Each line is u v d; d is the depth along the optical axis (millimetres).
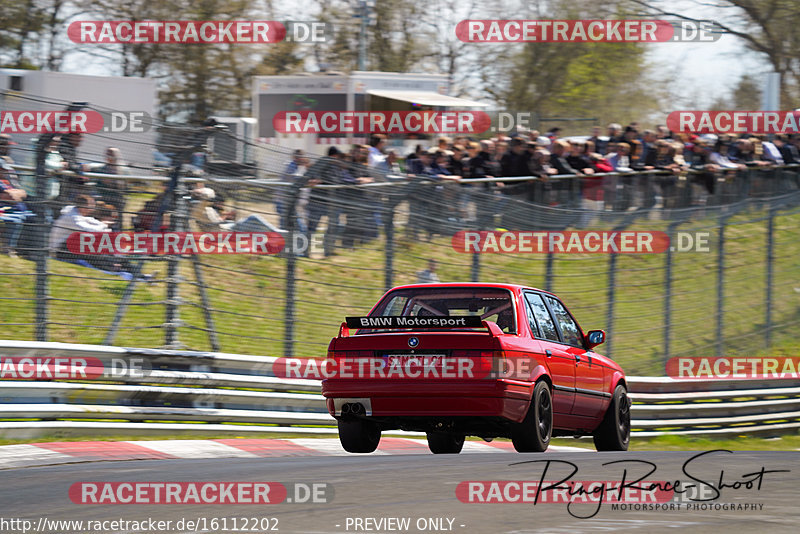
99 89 80188
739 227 71375
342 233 44250
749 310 66938
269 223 41625
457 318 30562
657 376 56719
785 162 81438
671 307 59500
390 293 34062
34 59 127875
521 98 139375
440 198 48156
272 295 42219
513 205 51750
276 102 84062
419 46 143750
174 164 38844
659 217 61375
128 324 38906
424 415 30734
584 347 37125
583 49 136750
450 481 20562
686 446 50750
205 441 35250
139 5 124250
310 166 42938
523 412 30969
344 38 140500
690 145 74438
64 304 36781
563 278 55625
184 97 131750
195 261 39969
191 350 39000
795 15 133750
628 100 139625
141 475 22422
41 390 34438
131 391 36438
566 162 64750
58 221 36531
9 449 30297
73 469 24531
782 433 58406
